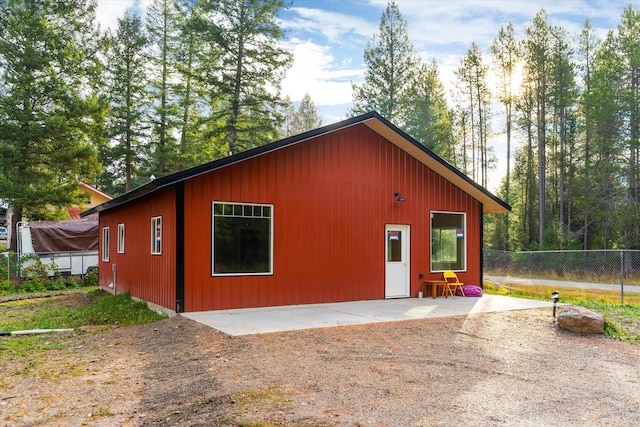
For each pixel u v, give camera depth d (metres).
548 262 20.75
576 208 34.47
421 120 34.19
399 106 33.16
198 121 30.64
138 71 32.47
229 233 10.38
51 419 4.61
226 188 10.35
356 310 10.56
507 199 38.41
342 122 11.53
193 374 5.90
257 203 10.75
